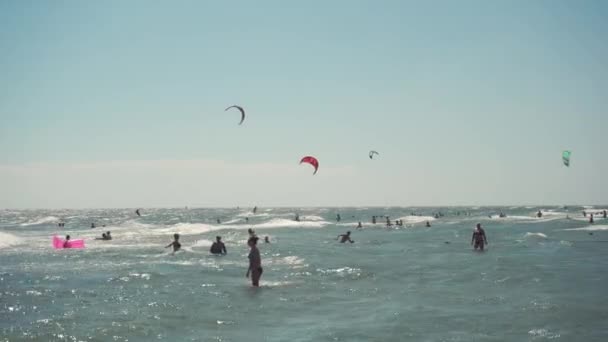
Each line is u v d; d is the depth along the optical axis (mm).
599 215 100000
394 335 12094
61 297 16859
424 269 24219
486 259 28219
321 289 18750
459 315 14141
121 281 20391
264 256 31516
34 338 11641
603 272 22375
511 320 13453
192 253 32500
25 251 34719
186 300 16484
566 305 15258
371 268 24766
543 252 32188
